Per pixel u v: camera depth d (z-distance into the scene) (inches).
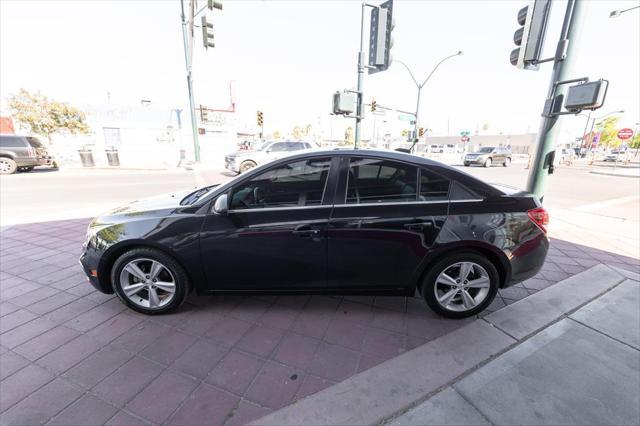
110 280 112.7
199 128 970.7
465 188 105.3
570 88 157.2
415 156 107.4
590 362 90.1
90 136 975.0
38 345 96.4
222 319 110.7
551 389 80.6
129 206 123.0
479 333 103.0
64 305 118.7
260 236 103.4
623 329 105.0
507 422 71.6
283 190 105.7
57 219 246.7
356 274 106.6
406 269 105.6
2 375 84.4
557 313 114.2
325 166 105.8
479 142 3034.0
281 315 113.3
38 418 72.1
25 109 1002.7
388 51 256.5
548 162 181.8
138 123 953.5
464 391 80.0
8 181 482.6
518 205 107.4
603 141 1881.2
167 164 828.0
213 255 105.0
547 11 161.2
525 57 171.6
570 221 255.0
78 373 85.5
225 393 79.7
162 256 105.7
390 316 113.3
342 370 87.9
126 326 106.3
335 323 109.1
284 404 76.7
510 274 108.4
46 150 617.9
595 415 73.3
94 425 70.6
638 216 276.2
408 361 90.4
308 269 106.3
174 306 111.0
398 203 103.6
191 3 386.0
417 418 72.7
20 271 147.8
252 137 2369.6
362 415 73.3
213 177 560.4
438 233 102.7
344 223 102.4
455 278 109.4
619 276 143.2
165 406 75.8
